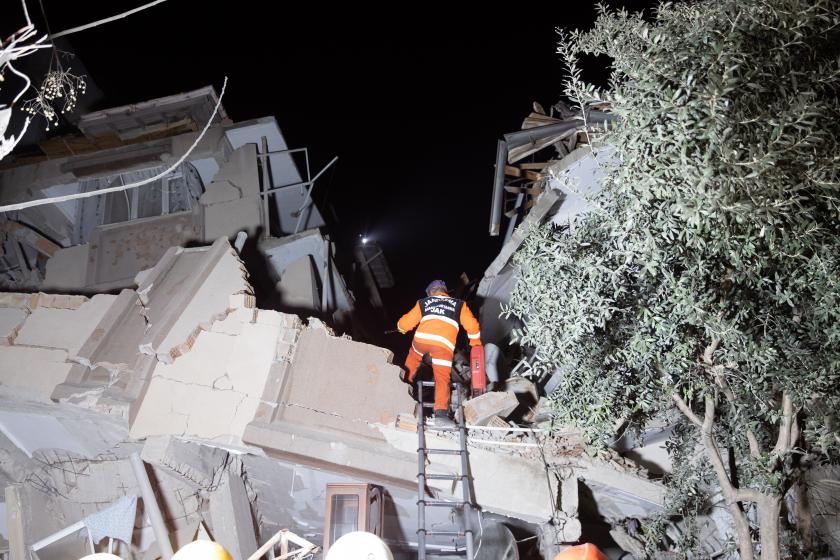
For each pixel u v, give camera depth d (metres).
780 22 4.99
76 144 12.88
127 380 7.59
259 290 12.04
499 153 9.88
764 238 5.25
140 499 8.15
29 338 7.86
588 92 5.92
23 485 8.14
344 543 3.91
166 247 11.92
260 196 12.54
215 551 3.82
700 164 4.76
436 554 9.12
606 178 5.68
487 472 7.48
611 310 6.01
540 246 6.07
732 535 7.57
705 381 6.17
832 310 5.45
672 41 5.25
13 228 12.27
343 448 7.27
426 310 8.18
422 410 7.56
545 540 7.51
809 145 4.85
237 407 7.41
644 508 8.24
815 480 8.08
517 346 11.05
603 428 6.41
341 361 7.79
